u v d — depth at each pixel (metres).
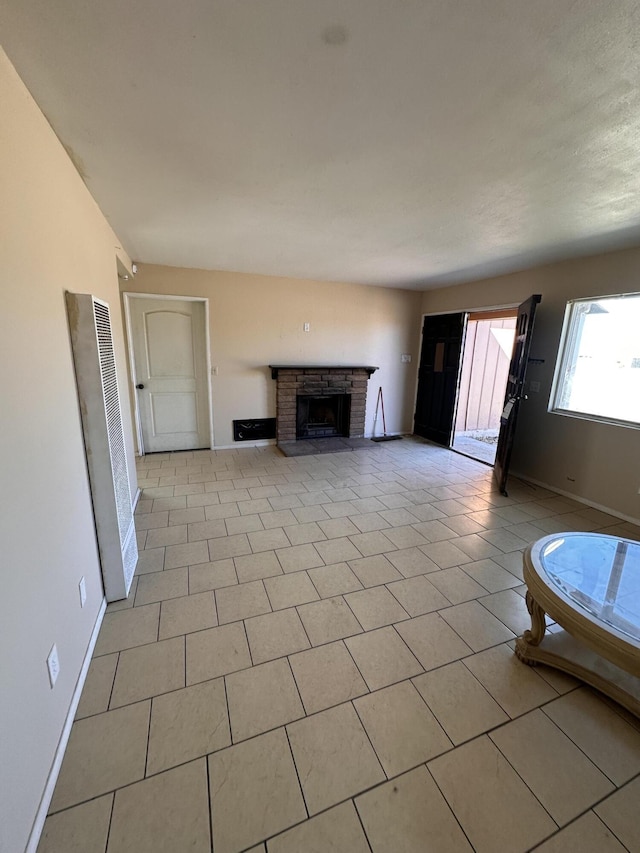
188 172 1.97
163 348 4.75
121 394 3.05
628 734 1.50
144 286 4.43
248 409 5.23
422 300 6.01
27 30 1.06
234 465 4.56
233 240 3.26
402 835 1.16
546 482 4.04
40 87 1.30
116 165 1.89
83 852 1.09
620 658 1.40
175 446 5.08
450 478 4.29
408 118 1.49
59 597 1.42
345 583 2.36
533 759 1.39
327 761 1.35
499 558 2.69
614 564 1.98
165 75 1.26
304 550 2.72
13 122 1.19
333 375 5.52
